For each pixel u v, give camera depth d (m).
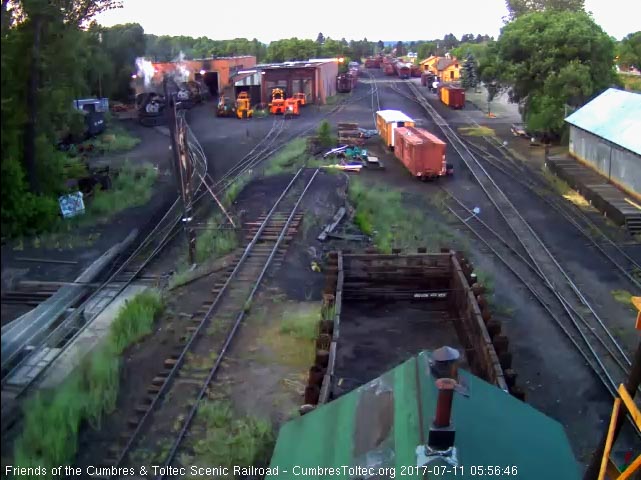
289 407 12.91
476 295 16.75
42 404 12.70
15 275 20.45
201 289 18.78
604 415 13.55
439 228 25.66
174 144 20.64
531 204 29.00
